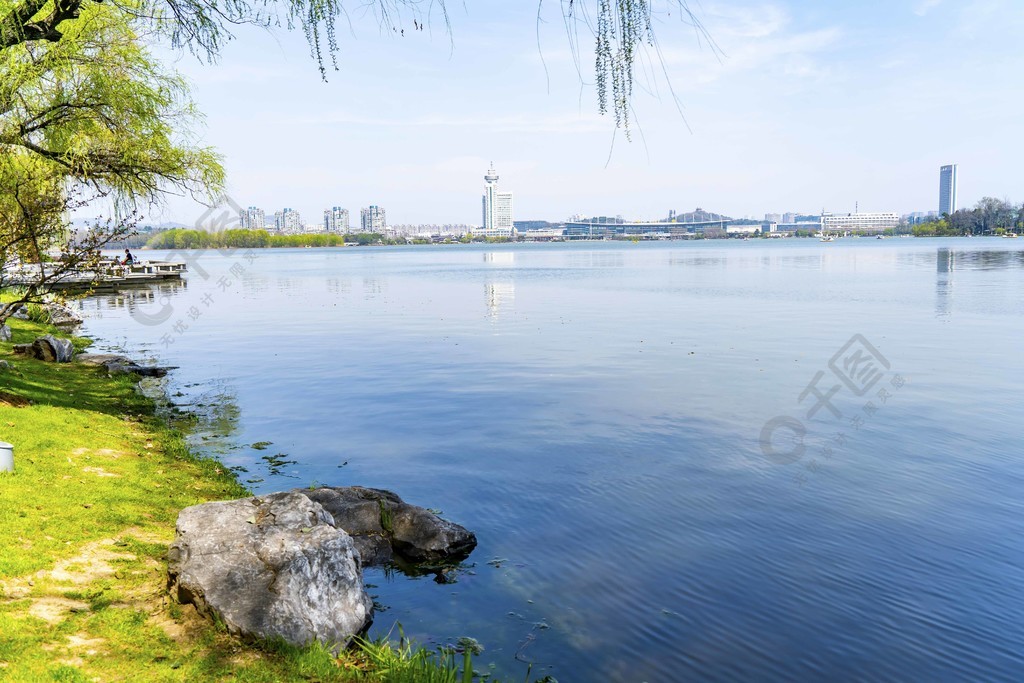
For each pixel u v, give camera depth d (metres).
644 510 12.40
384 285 71.69
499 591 9.66
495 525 11.84
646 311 44.88
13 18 11.73
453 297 57.00
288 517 8.91
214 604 7.68
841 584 9.74
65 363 23.08
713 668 7.89
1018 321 36.94
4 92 14.98
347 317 43.69
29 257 16.91
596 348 30.38
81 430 14.50
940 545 10.90
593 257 156.88
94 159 18.09
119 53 17.91
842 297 52.06
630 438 16.77
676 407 19.70
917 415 18.53
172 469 13.47
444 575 10.11
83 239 17.14
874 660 8.02
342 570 8.52
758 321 38.81
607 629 8.70
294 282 76.94
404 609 9.20
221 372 25.47
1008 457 14.97
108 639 7.14
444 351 30.09
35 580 8.02
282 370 25.86
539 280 76.88
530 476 14.16
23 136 16.61
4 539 8.77
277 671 7.03
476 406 20.11
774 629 8.66
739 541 11.12
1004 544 10.90
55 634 7.03
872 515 12.07
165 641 7.29
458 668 7.85
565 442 16.48
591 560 10.55
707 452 15.62
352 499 11.54
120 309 49.00
